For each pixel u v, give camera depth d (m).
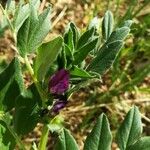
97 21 0.24
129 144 0.21
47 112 0.21
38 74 0.20
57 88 0.20
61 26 0.59
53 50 0.19
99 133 0.20
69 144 0.20
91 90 0.55
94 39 0.20
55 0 0.59
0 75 0.21
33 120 0.21
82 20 0.60
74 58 0.20
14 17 0.21
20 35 0.20
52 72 0.20
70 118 0.52
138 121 0.21
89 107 0.52
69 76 0.20
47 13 0.20
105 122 0.20
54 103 0.20
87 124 0.52
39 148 0.23
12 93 0.21
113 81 0.54
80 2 0.61
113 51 0.21
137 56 0.59
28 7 0.21
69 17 0.60
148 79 0.58
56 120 0.21
